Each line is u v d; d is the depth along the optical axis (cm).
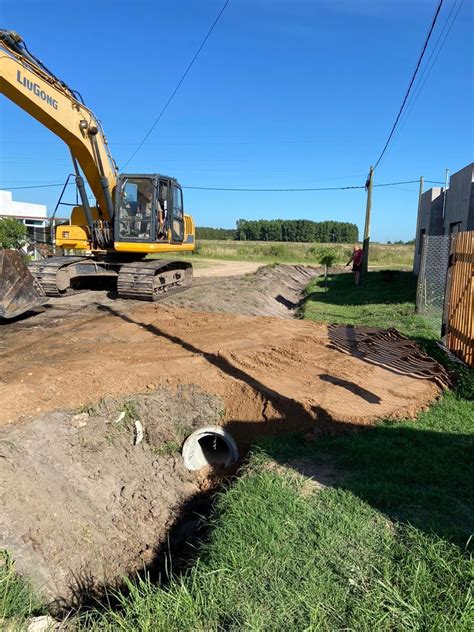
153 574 488
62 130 1152
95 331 998
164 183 1349
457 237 869
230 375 755
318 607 300
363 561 346
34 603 394
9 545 439
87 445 590
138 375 727
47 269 1286
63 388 664
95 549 499
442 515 397
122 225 1299
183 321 1122
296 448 555
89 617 353
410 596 307
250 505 420
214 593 323
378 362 846
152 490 597
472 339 769
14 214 3284
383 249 6119
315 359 853
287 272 3008
